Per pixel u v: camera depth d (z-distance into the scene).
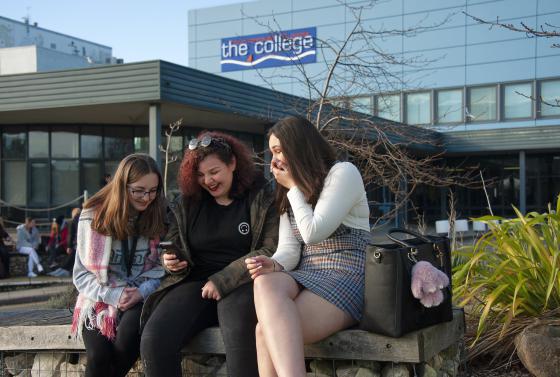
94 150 17.95
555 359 3.43
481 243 4.60
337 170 3.12
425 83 27.72
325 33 28.48
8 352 3.93
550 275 4.01
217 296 3.15
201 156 3.33
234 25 30.22
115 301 3.35
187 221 3.41
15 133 17.89
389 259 2.89
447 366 3.42
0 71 33.41
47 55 33.41
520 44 26.41
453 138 25.03
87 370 3.35
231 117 16.02
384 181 6.53
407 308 2.91
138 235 3.56
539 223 4.42
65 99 13.74
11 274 13.48
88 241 3.44
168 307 3.19
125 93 13.12
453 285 4.49
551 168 26.91
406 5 27.83
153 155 13.41
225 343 3.06
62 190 17.83
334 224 3.05
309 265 3.21
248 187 3.45
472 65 27.09
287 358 2.68
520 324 4.01
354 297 3.05
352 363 3.20
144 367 3.11
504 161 27.25
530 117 26.34
